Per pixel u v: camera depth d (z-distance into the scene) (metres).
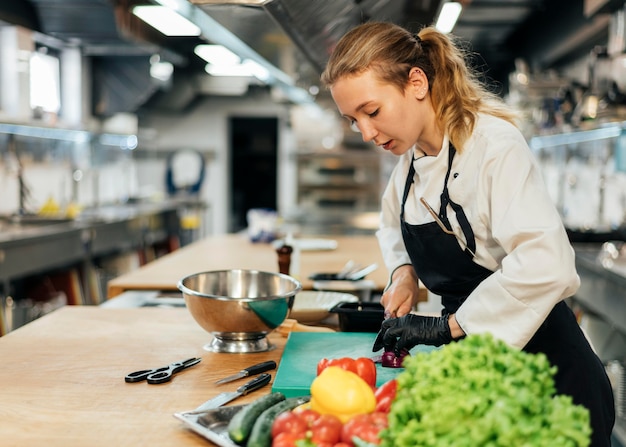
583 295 3.93
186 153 10.35
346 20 3.01
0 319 4.11
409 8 3.20
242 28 2.55
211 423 1.36
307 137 9.70
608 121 3.98
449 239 1.81
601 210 4.99
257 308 1.87
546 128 5.44
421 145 1.84
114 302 2.92
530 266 1.51
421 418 1.00
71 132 7.03
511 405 0.96
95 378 1.70
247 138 11.71
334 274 3.28
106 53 7.42
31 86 6.59
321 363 1.46
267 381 1.66
